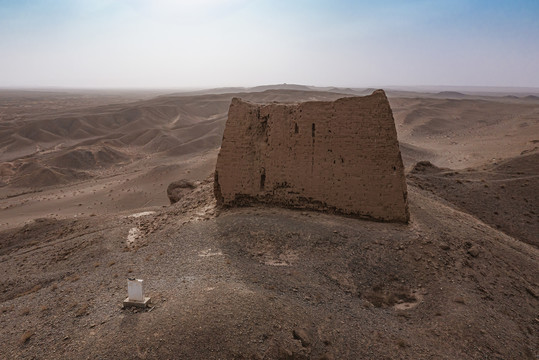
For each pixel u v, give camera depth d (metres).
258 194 17.23
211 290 9.74
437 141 81.94
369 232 14.39
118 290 10.87
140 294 9.20
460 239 14.85
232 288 9.93
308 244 13.57
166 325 8.22
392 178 15.15
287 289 10.69
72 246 18.56
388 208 15.22
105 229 20.92
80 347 7.93
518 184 27.12
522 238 21.53
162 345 7.68
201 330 8.06
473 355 8.93
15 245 23.20
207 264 12.14
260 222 15.16
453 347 9.10
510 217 23.50
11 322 9.81
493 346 9.29
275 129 16.77
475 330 9.70
